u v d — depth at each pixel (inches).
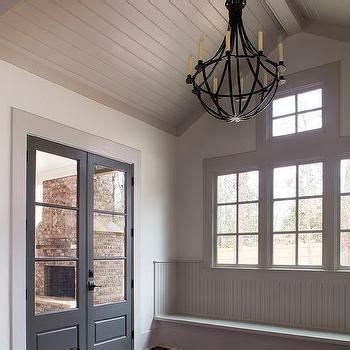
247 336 165.3
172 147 212.2
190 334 181.0
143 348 183.5
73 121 157.9
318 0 153.3
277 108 186.1
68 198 154.9
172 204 209.2
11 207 133.0
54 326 143.8
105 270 169.0
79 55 148.8
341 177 167.0
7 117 134.6
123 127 182.5
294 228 175.9
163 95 188.2
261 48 92.7
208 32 164.9
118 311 172.6
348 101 166.1
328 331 156.3
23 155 138.3
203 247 199.9
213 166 200.8
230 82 93.7
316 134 172.1
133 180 186.7
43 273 142.3
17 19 126.6
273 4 157.9
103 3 134.3
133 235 184.1
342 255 164.2
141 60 163.8
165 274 200.1
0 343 126.2
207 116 205.6
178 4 146.9
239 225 191.9
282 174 182.1
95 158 167.8
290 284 170.9
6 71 135.3
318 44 175.3
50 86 149.9
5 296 128.8
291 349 154.2
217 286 192.2
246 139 191.6
